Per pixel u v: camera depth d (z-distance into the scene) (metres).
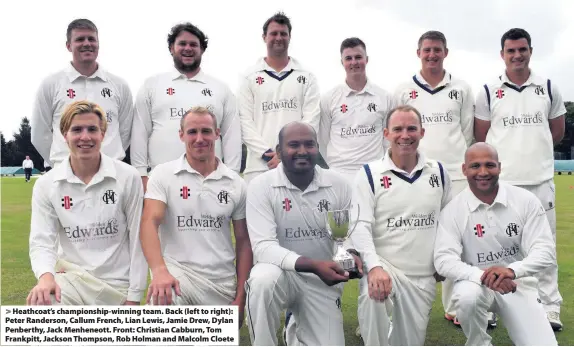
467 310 3.24
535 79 4.57
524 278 3.43
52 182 3.41
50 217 3.42
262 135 4.79
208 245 3.51
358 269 3.33
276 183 3.46
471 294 3.23
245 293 3.51
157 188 3.51
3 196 15.97
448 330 4.09
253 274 3.30
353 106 4.75
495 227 3.48
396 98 4.81
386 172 3.58
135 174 3.54
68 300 3.32
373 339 3.30
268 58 4.89
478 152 3.43
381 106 4.77
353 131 4.75
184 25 4.50
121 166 3.53
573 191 16.30
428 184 3.58
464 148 4.62
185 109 4.45
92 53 4.32
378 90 4.82
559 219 10.08
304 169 3.35
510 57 4.51
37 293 3.11
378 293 3.21
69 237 3.42
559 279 5.48
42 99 4.37
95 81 4.41
